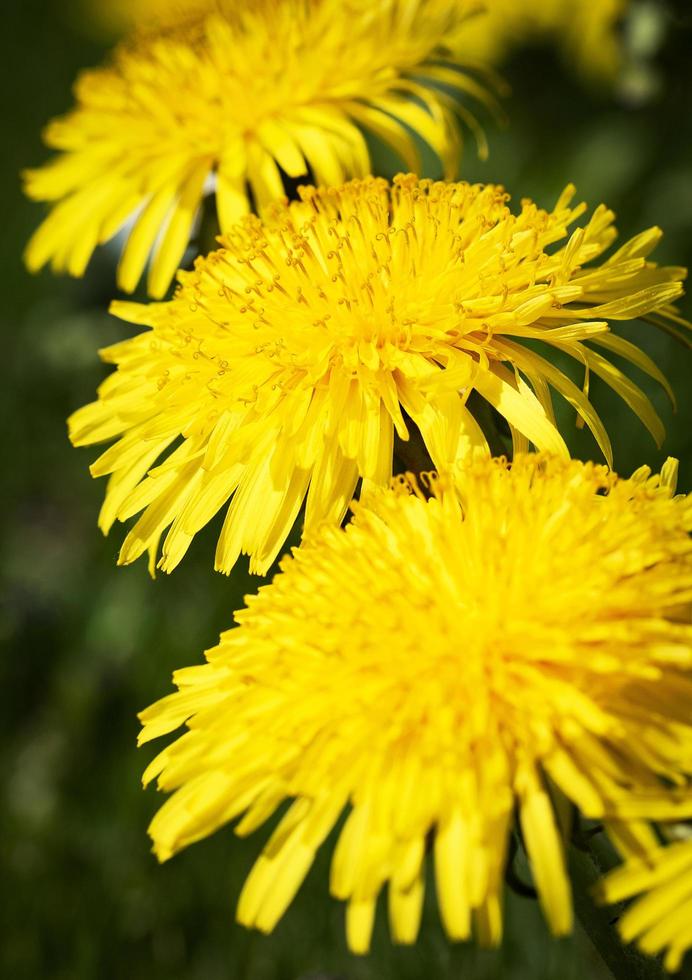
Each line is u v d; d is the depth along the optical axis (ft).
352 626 0.58
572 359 0.91
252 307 0.65
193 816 0.58
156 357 0.67
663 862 0.55
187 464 0.66
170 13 0.83
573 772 0.56
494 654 0.58
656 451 0.89
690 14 0.87
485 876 0.55
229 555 0.63
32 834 0.87
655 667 0.57
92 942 0.81
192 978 0.80
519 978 0.75
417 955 0.76
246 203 0.72
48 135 0.79
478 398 0.64
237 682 0.60
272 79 0.74
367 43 0.75
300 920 0.80
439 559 0.59
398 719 0.57
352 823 0.57
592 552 0.58
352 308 0.64
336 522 0.63
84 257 0.76
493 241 0.65
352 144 0.73
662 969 0.58
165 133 0.75
